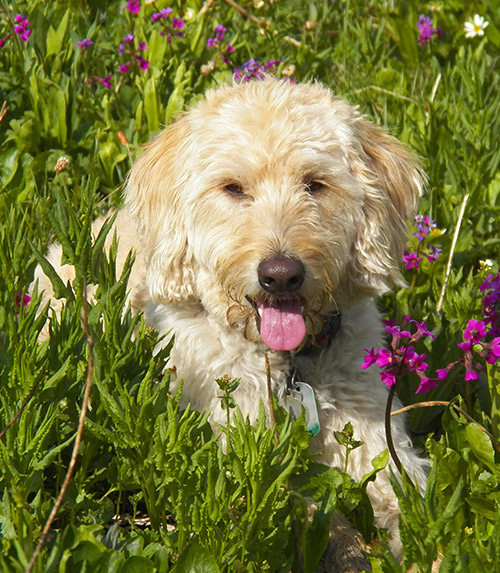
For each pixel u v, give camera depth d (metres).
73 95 6.29
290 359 4.11
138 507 3.78
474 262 5.51
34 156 6.09
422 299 5.25
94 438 3.29
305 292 3.85
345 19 8.56
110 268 3.70
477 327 3.36
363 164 4.29
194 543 2.68
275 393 4.11
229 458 3.00
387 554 2.68
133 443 3.05
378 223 4.31
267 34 8.11
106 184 6.19
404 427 4.40
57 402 3.26
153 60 7.07
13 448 2.94
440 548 3.24
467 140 6.23
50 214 3.58
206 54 7.45
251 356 4.12
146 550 2.78
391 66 7.90
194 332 4.21
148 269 4.56
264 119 4.05
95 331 3.41
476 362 4.22
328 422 4.07
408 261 5.12
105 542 2.81
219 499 2.82
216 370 4.12
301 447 3.22
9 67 6.76
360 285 4.29
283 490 3.16
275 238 3.79
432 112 6.23
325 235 3.96
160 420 2.99
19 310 3.69
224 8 8.96
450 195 5.80
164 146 4.53
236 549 2.80
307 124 4.09
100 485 3.60
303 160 3.98
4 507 2.66
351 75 7.60
